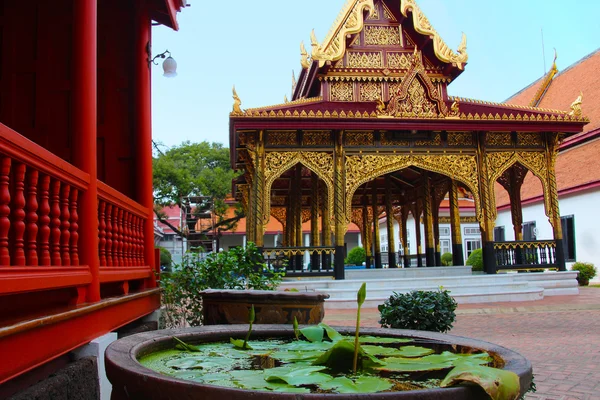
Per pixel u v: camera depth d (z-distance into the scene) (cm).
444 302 740
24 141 329
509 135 1598
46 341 349
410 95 1514
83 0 502
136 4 791
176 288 756
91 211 473
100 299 490
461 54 1720
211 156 3409
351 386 191
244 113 1413
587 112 2597
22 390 335
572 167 2564
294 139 1492
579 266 2144
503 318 1175
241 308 491
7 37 714
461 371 171
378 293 1431
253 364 255
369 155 1516
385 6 1733
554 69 2527
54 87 705
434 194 2019
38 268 348
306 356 258
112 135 775
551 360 743
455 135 1564
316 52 1620
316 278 1539
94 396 424
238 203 3266
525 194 2870
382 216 3478
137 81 777
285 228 2403
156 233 3569
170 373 226
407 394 155
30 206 352
